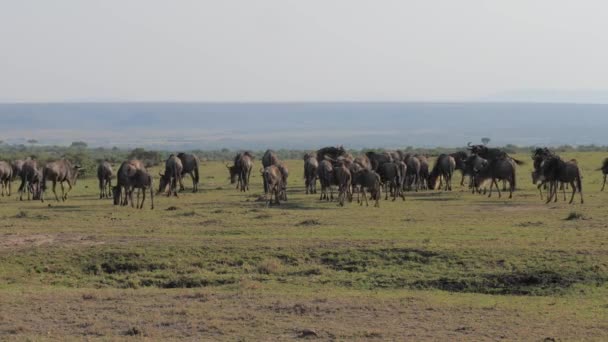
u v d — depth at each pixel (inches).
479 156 2591.0
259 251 1341.0
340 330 909.8
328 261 1298.0
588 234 1451.8
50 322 960.9
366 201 2054.6
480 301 1061.1
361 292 1134.4
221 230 1572.3
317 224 1657.2
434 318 964.0
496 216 1784.0
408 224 1649.9
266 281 1217.4
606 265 1194.0
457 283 1173.7
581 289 1120.8
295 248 1347.2
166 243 1398.9
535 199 2177.7
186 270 1278.3
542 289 1133.1
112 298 1090.7
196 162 2603.3
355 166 2162.9
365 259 1290.6
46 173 2320.4
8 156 4980.3
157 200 2281.0
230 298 1086.4
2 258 1327.5
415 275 1210.6
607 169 2410.2
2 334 905.5
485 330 904.9
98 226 1657.2
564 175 2048.5
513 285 1157.1
